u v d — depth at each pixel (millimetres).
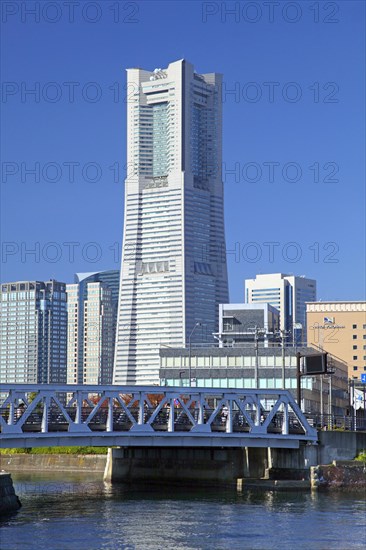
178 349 195625
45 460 158000
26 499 91375
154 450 112750
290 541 63031
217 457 106750
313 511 79375
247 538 64312
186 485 108875
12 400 77750
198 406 94875
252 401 96750
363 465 101438
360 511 79500
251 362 189000
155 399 155000
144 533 66125
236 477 105188
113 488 107875
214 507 82688
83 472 151625
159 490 102562
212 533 66312
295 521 72688
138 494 97375
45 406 79688
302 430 101125
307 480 100875
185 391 91062
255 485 100688
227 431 93438
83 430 82312
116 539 63312
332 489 99750
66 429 82562
